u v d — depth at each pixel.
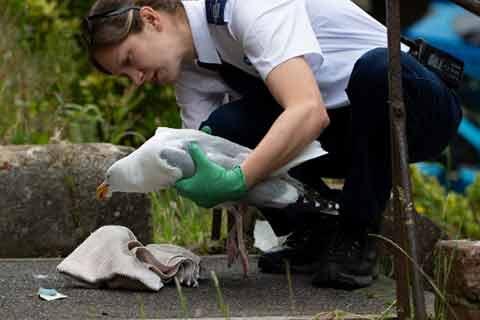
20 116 10.75
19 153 8.03
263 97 6.71
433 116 6.36
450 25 16.12
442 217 10.30
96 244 6.48
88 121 11.11
